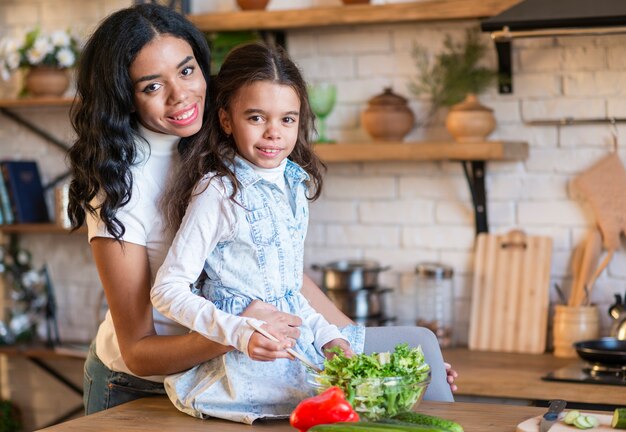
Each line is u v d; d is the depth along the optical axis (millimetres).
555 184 3387
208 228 1837
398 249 3604
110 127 1935
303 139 2127
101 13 3920
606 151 3322
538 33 2984
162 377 2064
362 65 3588
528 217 3426
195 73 1955
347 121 3619
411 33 3516
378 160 3537
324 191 3689
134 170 1979
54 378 4109
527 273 3395
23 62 3773
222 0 3691
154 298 1808
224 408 1823
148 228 1979
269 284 1901
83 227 3750
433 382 2061
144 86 1909
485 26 2992
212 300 1897
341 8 3367
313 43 3646
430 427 1484
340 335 1979
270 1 3551
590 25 2912
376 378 1617
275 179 1946
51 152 4059
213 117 1963
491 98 3436
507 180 3441
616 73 3297
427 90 3490
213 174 1892
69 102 3711
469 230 3516
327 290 3471
